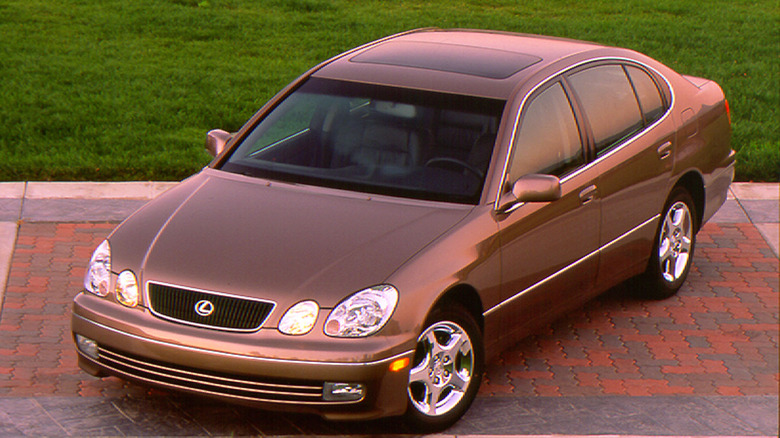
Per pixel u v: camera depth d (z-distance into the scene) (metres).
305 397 11.37
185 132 25.98
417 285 11.74
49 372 13.98
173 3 40.94
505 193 13.30
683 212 17.28
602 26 39.91
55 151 23.98
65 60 32.03
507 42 16.25
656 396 13.80
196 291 11.65
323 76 15.21
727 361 15.11
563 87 14.87
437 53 15.52
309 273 11.70
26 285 17.03
